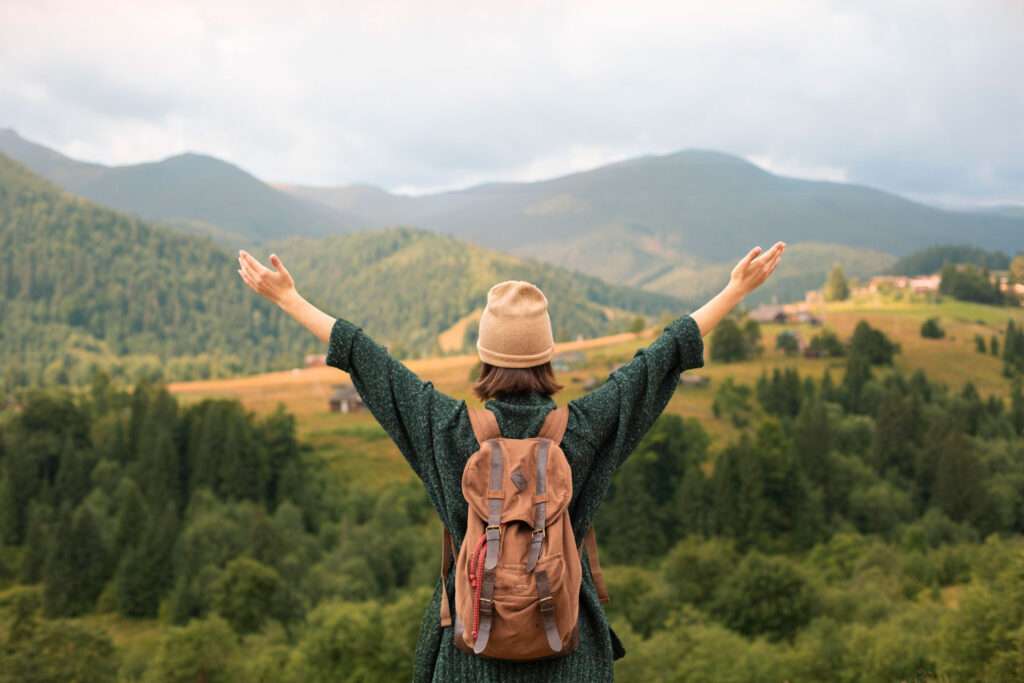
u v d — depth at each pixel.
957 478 101.50
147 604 82.88
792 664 46.81
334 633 49.56
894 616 51.09
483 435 2.29
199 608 76.38
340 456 130.50
